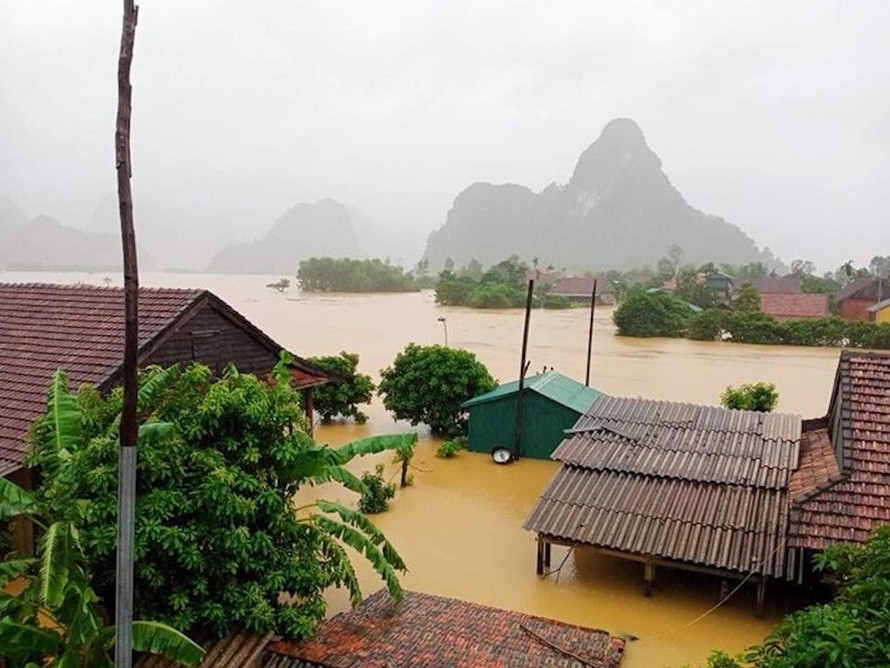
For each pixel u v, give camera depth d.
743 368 37.88
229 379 8.95
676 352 45.28
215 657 7.52
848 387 11.00
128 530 4.59
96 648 6.14
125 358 4.44
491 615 9.37
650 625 10.52
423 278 141.62
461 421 22.03
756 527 10.75
